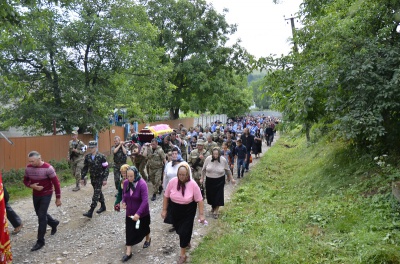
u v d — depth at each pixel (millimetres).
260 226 6969
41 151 15414
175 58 31703
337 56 8477
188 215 5859
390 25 8633
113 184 12422
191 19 30922
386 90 7496
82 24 16641
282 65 10570
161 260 5988
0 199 3068
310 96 8453
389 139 8680
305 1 13445
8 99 16203
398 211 6156
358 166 9141
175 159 7871
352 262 4801
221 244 6219
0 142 13438
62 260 6059
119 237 7141
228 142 13508
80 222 8141
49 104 17047
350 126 7781
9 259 3174
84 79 17391
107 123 18828
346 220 6344
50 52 16375
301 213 7465
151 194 10664
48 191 6707
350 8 9375
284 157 18453
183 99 32375
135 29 18406
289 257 5293
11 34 9695
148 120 29953
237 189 11039
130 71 19797
